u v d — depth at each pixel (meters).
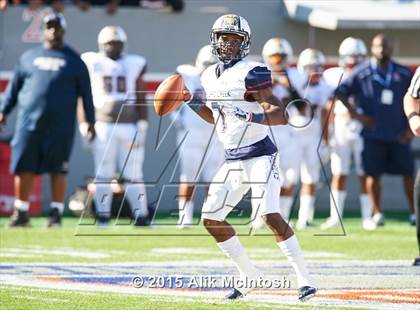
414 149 39.38
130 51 38.53
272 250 27.45
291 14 38.66
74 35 38.31
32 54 31.66
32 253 25.66
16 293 19.16
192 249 27.16
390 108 33.38
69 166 38.09
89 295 19.06
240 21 18.44
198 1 38.94
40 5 37.91
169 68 38.59
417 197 22.42
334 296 19.33
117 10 38.44
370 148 33.41
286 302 18.55
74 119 31.86
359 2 39.16
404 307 18.09
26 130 31.39
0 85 37.59
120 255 25.59
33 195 37.00
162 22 38.59
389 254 26.44
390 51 33.50
